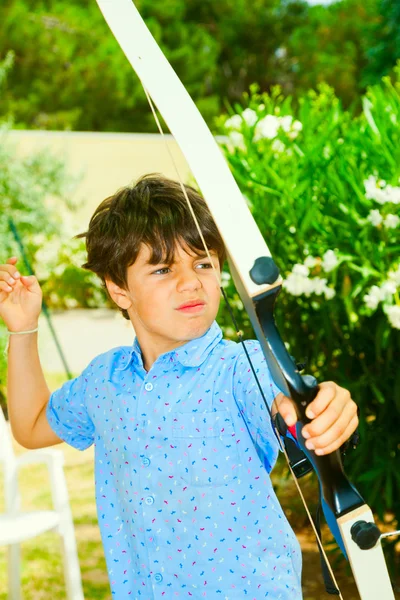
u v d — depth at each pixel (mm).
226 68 23594
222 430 1360
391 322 2785
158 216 1412
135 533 1412
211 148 1034
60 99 18094
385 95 3600
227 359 1389
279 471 3809
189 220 1421
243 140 3475
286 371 979
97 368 1533
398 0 14188
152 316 1423
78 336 8805
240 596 1349
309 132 3482
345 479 1018
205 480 1360
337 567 3496
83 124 18578
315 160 3133
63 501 2650
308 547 3703
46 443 1705
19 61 17938
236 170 3473
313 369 3480
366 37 15766
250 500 1354
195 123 1049
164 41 20812
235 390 1343
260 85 23953
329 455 1003
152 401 1407
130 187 1535
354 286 3066
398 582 3271
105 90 18297
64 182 10555
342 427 984
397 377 3020
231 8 23047
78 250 10125
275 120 3375
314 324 3350
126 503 1434
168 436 1385
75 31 18359
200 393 1380
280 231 3293
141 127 18969
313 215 3088
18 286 1632
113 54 18547
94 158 11945
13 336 1630
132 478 1419
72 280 10422
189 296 1399
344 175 3027
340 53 23875
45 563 3676
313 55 23719
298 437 1031
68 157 10820
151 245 1406
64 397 1594
